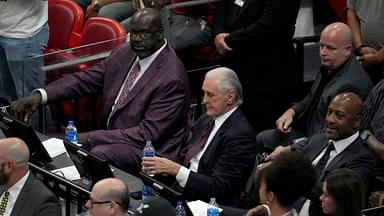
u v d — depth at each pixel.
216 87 17.03
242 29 20.86
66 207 15.87
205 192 16.67
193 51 22.55
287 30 20.94
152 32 18.38
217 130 17.17
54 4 23.55
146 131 18.27
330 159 16.22
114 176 16.48
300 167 12.72
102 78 19.50
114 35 21.38
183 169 16.69
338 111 15.95
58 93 19.36
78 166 16.45
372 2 20.58
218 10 21.62
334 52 17.84
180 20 22.55
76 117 20.05
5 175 15.23
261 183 12.88
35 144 17.28
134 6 23.00
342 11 23.41
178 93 18.44
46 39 22.12
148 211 11.13
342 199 13.02
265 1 20.67
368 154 16.06
